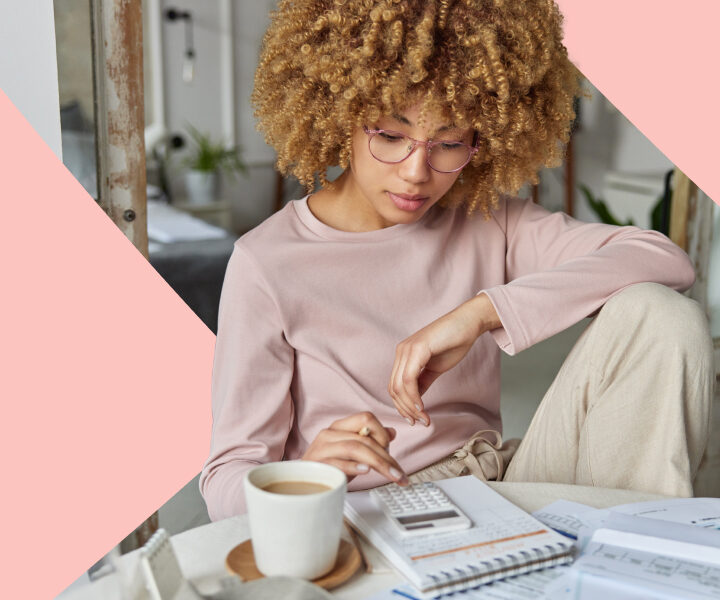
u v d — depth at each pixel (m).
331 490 0.77
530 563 0.81
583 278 1.19
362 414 0.95
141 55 1.44
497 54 1.15
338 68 1.18
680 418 1.10
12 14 1.41
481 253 1.40
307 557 0.77
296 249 1.27
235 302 1.25
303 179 1.37
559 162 1.42
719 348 1.94
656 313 1.11
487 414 1.41
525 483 1.05
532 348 2.02
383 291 1.29
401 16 1.15
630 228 1.34
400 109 1.14
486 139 1.28
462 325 1.14
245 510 1.03
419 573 0.78
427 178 1.17
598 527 0.91
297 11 1.26
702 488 1.89
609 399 1.13
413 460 1.26
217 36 4.98
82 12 1.40
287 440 1.31
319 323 1.26
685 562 0.81
